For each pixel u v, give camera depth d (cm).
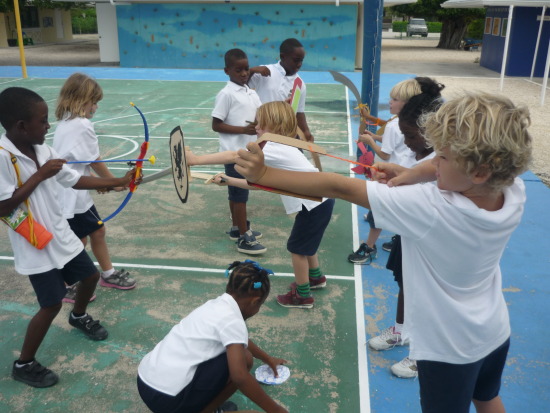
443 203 152
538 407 287
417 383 307
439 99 275
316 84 1691
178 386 235
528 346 342
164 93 1463
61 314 373
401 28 5028
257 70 520
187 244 497
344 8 1980
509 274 440
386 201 157
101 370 315
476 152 135
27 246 279
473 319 169
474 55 2812
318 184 160
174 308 385
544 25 1908
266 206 600
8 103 257
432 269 166
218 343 242
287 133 351
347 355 332
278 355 330
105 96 1398
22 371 299
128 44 2112
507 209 154
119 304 388
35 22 3619
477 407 208
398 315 329
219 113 461
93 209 386
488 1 1478
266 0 1969
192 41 2088
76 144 359
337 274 440
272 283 424
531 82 1780
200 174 302
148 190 651
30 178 265
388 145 388
